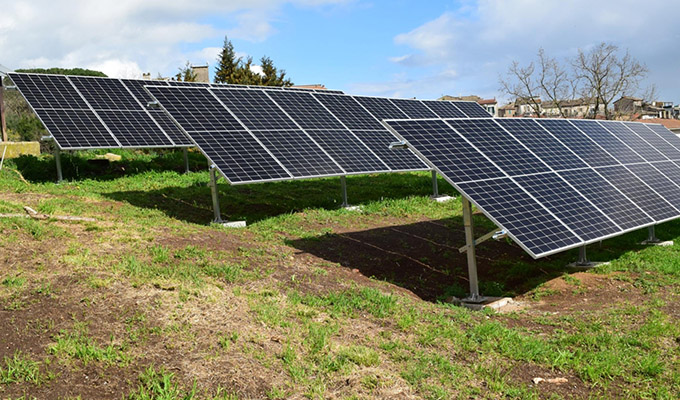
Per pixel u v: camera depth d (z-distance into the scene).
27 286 8.32
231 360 6.79
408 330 8.46
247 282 9.83
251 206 18.11
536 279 12.61
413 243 15.09
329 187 22.34
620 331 9.03
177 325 7.52
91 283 8.54
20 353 6.53
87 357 6.48
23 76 20.91
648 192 14.62
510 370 7.40
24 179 19.53
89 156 24.11
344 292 9.99
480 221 17.91
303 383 6.48
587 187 13.13
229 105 17.45
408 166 19.25
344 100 22.34
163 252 10.54
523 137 14.12
